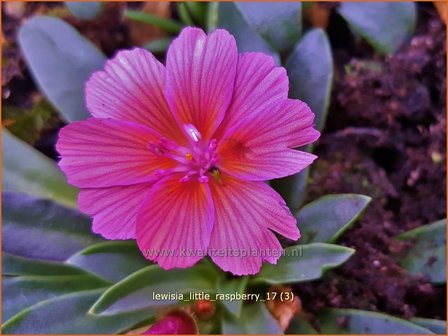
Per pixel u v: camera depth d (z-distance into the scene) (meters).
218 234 0.07
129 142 0.07
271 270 0.08
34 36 0.10
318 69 0.09
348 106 0.10
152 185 0.07
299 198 0.09
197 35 0.07
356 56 0.10
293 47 0.09
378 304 0.09
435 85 0.10
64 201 0.09
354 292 0.09
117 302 0.08
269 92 0.07
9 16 0.11
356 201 0.08
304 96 0.09
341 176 0.10
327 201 0.08
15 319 0.08
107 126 0.07
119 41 0.11
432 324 0.08
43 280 0.09
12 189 0.09
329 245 0.08
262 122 0.07
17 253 0.09
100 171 0.07
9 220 0.09
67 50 0.10
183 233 0.07
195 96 0.07
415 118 0.10
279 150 0.07
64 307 0.08
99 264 0.08
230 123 0.07
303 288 0.09
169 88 0.07
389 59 0.10
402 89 0.10
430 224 0.09
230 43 0.07
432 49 0.10
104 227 0.07
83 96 0.09
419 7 0.10
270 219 0.07
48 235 0.09
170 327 0.08
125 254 0.08
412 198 0.10
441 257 0.09
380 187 0.10
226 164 0.07
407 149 0.10
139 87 0.07
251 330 0.08
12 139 0.09
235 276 0.09
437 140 0.10
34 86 0.10
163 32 0.11
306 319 0.09
